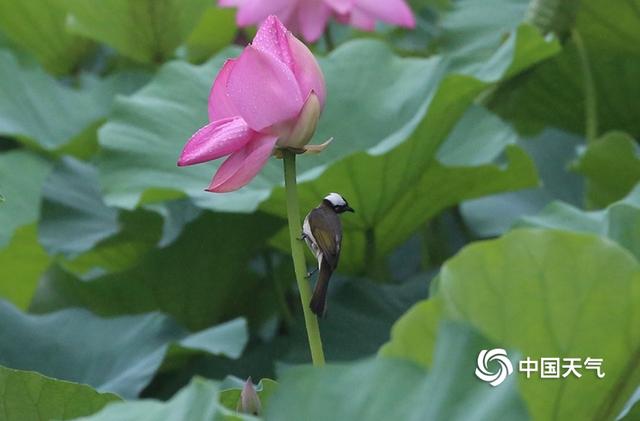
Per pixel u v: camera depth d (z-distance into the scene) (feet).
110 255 28.66
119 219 27.86
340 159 26.40
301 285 22.44
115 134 27.61
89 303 28.09
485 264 21.94
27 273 30.55
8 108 33.01
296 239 22.45
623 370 21.91
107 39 33.91
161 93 28.09
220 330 26.40
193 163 22.35
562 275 21.88
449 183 27.37
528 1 34.63
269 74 22.24
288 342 27.43
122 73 35.47
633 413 22.71
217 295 28.22
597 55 31.91
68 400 23.15
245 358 27.35
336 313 27.37
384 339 27.09
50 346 26.84
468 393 20.80
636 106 32.55
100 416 21.11
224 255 27.89
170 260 27.81
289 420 20.93
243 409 22.26
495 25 34.14
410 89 27.91
